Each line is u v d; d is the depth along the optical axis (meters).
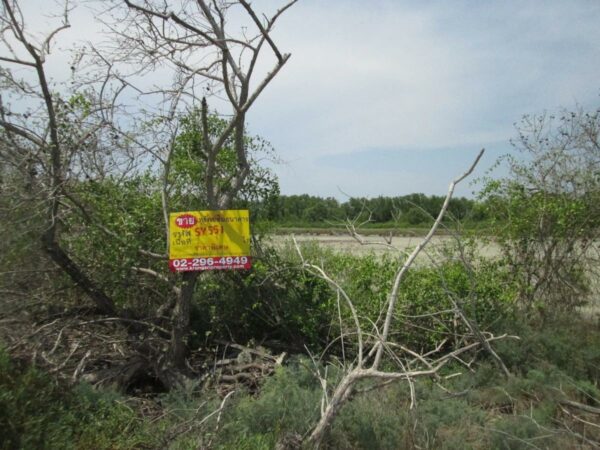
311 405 4.85
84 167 6.29
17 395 4.22
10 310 5.71
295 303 7.11
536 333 6.89
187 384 5.67
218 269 6.73
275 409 4.73
